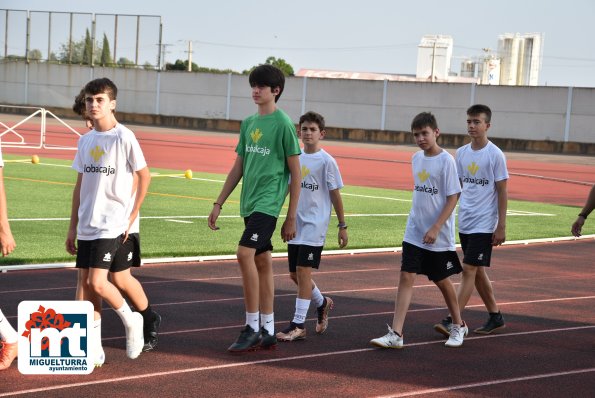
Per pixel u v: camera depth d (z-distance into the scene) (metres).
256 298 7.02
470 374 6.62
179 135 51.00
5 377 6.03
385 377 6.43
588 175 36.34
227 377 6.25
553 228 17.91
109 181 6.38
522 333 8.27
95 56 64.50
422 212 7.56
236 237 14.29
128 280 6.71
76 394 5.68
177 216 16.61
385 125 58.47
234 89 61.53
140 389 5.86
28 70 65.94
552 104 54.00
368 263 12.48
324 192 7.86
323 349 7.28
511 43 115.50
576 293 10.66
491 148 8.22
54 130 48.28
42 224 14.41
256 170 7.04
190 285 10.05
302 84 60.50
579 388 6.33
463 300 7.95
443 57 110.38
